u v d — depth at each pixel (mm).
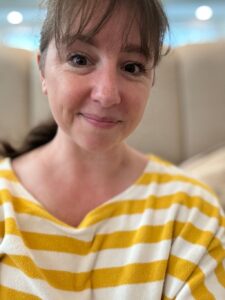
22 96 1039
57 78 441
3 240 457
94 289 461
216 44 1116
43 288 435
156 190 535
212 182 854
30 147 597
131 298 450
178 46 1144
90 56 428
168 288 464
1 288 448
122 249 481
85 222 485
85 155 512
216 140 1094
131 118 448
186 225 502
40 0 490
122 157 544
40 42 479
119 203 513
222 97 1088
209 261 481
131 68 441
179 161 1104
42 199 511
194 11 1556
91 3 405
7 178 522
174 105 1096
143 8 416
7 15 1486
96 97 418
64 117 448
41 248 464
